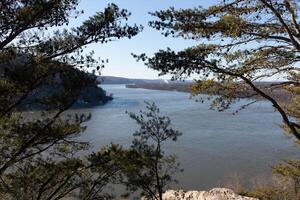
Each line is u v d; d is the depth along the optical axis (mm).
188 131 64688
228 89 8523
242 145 52500
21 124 6746
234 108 88188
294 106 10898
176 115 90750
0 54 6746
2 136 6715
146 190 13000
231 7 8586
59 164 7719
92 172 7930
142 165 10500
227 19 8055
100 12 7137
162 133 13766
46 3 6727
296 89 9672
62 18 7168
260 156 45438
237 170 39312
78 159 7941
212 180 36281
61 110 7027
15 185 7109
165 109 109250
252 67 8336
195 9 8625
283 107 10898
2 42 6500
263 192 20484
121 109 115750
